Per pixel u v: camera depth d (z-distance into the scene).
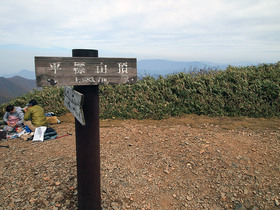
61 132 5.89
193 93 7.09
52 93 8.67
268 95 6.36
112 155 4.21
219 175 3.38
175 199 2.99
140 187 3.24
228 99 6.59
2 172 3.74
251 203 2.79
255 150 3.99
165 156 4.07
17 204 2.90
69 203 2.88
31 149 4.75
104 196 3.04
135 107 7.09
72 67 1.90
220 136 4.74
